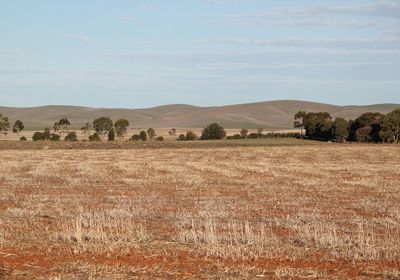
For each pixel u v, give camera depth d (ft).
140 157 186.39
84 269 38.37
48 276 36.83
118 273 37.58
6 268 38.68
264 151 228.43
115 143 299.58
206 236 47.44
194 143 314.76
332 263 41.32
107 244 45.75
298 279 36.76
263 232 49.32
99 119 447.83
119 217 61.41
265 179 110.32
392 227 56.54
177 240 47.78
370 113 361.51
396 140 342.44
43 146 277.85
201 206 71.87
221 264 40.16
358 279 37.04
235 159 178.09
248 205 73.26
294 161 168.14
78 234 47.09
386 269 39.32
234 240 47.24
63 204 73.20
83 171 126.00
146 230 53.11
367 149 241.96
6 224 55.98
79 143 295.89
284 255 43.09
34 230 52.44
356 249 44.42
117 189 92.38
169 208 70.23
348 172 127.13
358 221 60.29
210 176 116.67
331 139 374.43
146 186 97.09
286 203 75.51
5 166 138.62
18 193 85.61
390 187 96.17
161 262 40.73
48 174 118.01
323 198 81.35
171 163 156.56
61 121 507.30
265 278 36.76
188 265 39.93
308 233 49.16
